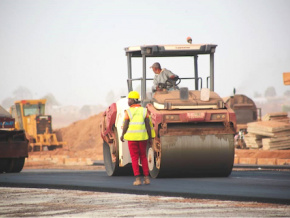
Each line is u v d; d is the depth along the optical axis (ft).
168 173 137.90
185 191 104.83
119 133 149.89
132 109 121.39
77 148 608.19
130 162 146.20
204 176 143.95
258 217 79.05
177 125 138.00
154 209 87.76
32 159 321.73
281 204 90.94
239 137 311.68
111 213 84.89
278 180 129.29
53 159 296.30
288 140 270.46
